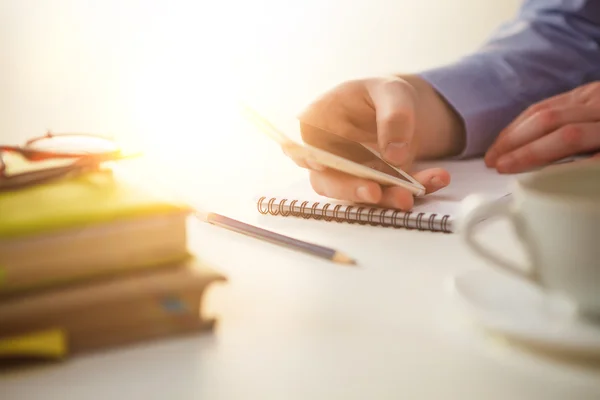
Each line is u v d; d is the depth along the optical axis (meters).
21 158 0.51
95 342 0.38
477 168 0.78
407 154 0.68
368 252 0.54
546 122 0.76
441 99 0.85
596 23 0.97
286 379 0.35
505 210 0.39
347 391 0.34
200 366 0.37
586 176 0.40
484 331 0.39
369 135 0.78
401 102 0.71
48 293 0.37
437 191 0.67
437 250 0.53
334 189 0.63
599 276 0.36
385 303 0.44
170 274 0.39
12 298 0.36
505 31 1.00
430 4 1.48
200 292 0.39
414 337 0.39
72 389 0.35
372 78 0.78
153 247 0.39
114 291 0.37
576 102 0.82
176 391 0.34
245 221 0.64
